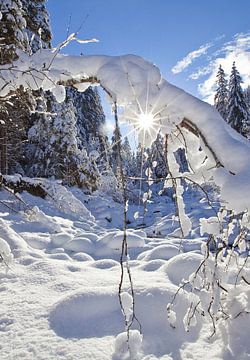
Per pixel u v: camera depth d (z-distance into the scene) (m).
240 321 2.82
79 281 3.88
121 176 2.23
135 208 16.64
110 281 3.85
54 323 3.00
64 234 7.14
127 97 2.43
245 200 2.21
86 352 2.56
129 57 2.57
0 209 8.88
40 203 12.68
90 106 29.14
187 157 2.77
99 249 6.54
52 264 4.48
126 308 2.53
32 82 2.85
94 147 20.28
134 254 6.37
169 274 4.07
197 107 2.44
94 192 18.27
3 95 3.01
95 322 2.98
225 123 2.57
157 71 2.49
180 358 2.49
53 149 19.02
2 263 4.48
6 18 10.03
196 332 2.84
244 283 3.22
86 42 2.72
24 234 7.23
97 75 2.58
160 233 10.27
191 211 12.95
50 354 2.56
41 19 17.22
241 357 2.45
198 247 6.62
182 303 3.13
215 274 2.90
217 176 2.36
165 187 2.86
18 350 2.62
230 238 5.65
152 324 2.94
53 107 19.02
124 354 2.53
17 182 13.20
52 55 2.83
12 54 3.10
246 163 2.31
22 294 3.60
